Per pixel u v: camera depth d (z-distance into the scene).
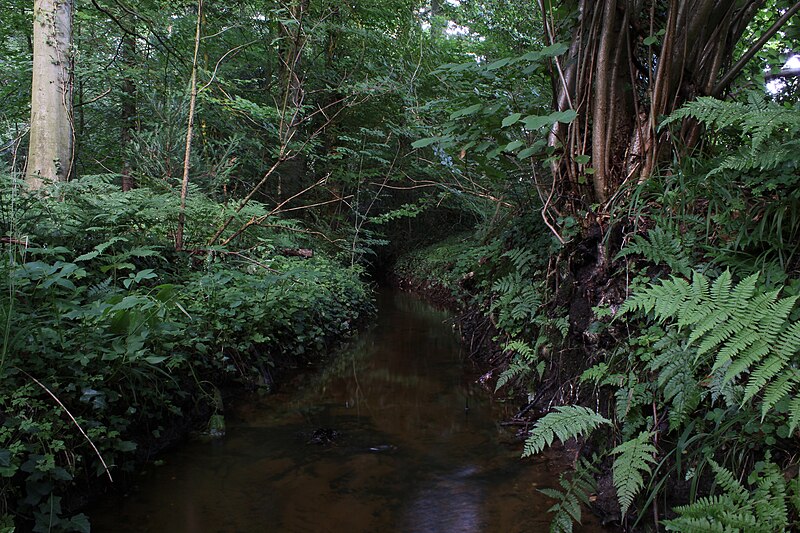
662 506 2.09
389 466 2.81
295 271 4.99
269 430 3.34
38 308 2.77
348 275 7.75
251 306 4.52
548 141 3.58
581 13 3.44
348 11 9.03
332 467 2.80
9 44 8.80
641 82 3.34
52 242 3.70
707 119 2.11
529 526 2.23
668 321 2.41
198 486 2.59
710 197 2.63
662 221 2.73
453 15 9.07
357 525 2.24
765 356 1.70
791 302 1.58
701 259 2.52
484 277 5.50
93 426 2.43
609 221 3.10
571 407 2.41
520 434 3.23
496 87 4.47
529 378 3.83
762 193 2.49
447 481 2.64
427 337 6.33
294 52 7.61
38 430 2.18
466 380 4.48
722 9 3.07
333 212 10.47
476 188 7.22
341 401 3.92
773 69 3.85
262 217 5.57
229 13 7.35
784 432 1.75
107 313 2.80
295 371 4.75
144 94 6.70
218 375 3.87
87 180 4.65
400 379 4.51
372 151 9.22
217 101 6.40
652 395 2.31
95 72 7.15
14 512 2.00
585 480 2.48
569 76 3.55
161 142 6.30
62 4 5.74
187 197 5.65
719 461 1.96
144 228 4.77
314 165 10.34
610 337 2.76
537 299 3.75
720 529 1.53
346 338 6.21
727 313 1.66
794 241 2.23
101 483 2.50
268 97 9.91
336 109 10.13
